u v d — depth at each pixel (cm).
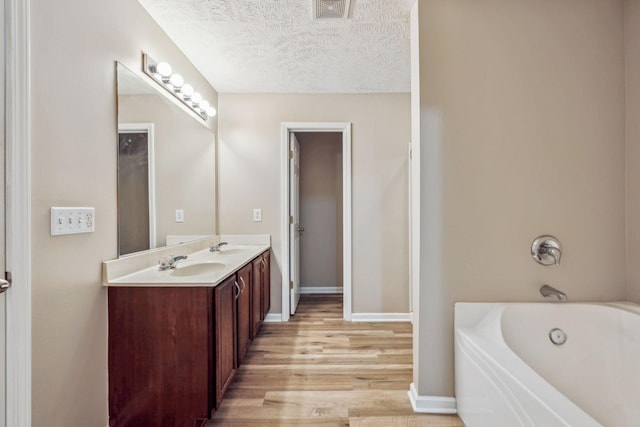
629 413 145
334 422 164
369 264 309
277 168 310
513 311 163
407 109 310
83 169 136
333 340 264
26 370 109
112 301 153
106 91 151
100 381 148
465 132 171
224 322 170
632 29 166
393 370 215
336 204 417
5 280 106
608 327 155
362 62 249
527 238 172
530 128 171
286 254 311
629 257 170
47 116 118
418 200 174
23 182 109
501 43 171
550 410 96
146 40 186
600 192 171
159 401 152
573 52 170
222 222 310
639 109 164
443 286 172
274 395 187
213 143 298
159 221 204
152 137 195
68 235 129
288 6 182
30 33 111
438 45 170
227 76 274
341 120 310
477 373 143
